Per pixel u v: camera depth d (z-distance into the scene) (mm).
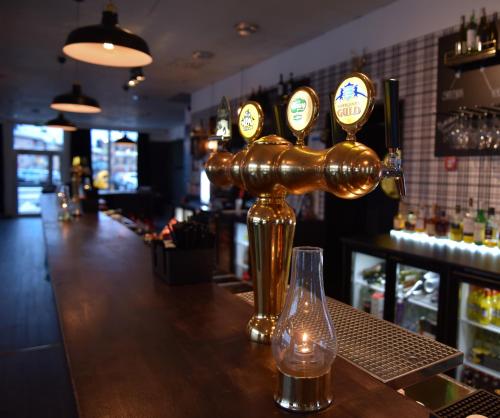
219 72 6477
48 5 3920
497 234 2832
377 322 1292
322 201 4664
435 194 3369
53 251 2551
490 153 2941
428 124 3422
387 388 879
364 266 3408
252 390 867
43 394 2686
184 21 4312
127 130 14484
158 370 960
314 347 791
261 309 1135
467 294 2518
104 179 14383
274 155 1000
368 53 4039
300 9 3945
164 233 1917
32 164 13312
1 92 8289
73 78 6938
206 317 1330
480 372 2570
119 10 4035
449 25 3236
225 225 5582
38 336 3695
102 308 1422
